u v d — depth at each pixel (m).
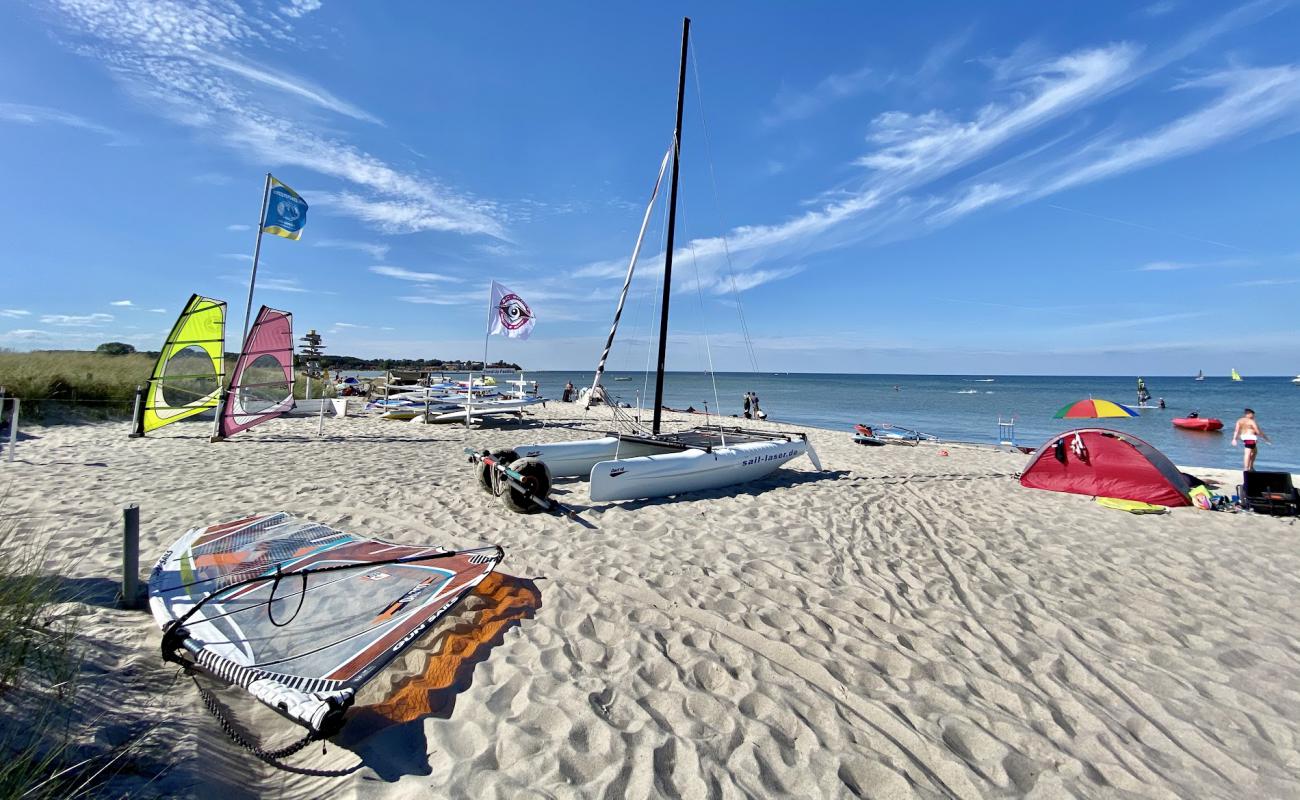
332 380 28.78
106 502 5.95
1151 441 19.08
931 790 2.29
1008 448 14.72
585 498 7.00
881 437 15.43
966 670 3.27
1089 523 6.75
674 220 8.82
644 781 2.24
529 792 2.14
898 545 5.66
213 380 11.59
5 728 2.04
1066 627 3.89
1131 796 2.32
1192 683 3.23
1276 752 2.65
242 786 2.16
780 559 5.03
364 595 3.52
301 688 2.50
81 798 1.84
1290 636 3.84
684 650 3.31
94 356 17.22
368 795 2.12
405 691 2.80
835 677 3.11
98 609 3.32
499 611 3.72
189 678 2.74
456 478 7.90
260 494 6.55
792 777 2.32
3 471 7.14
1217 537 6.18
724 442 8.79
